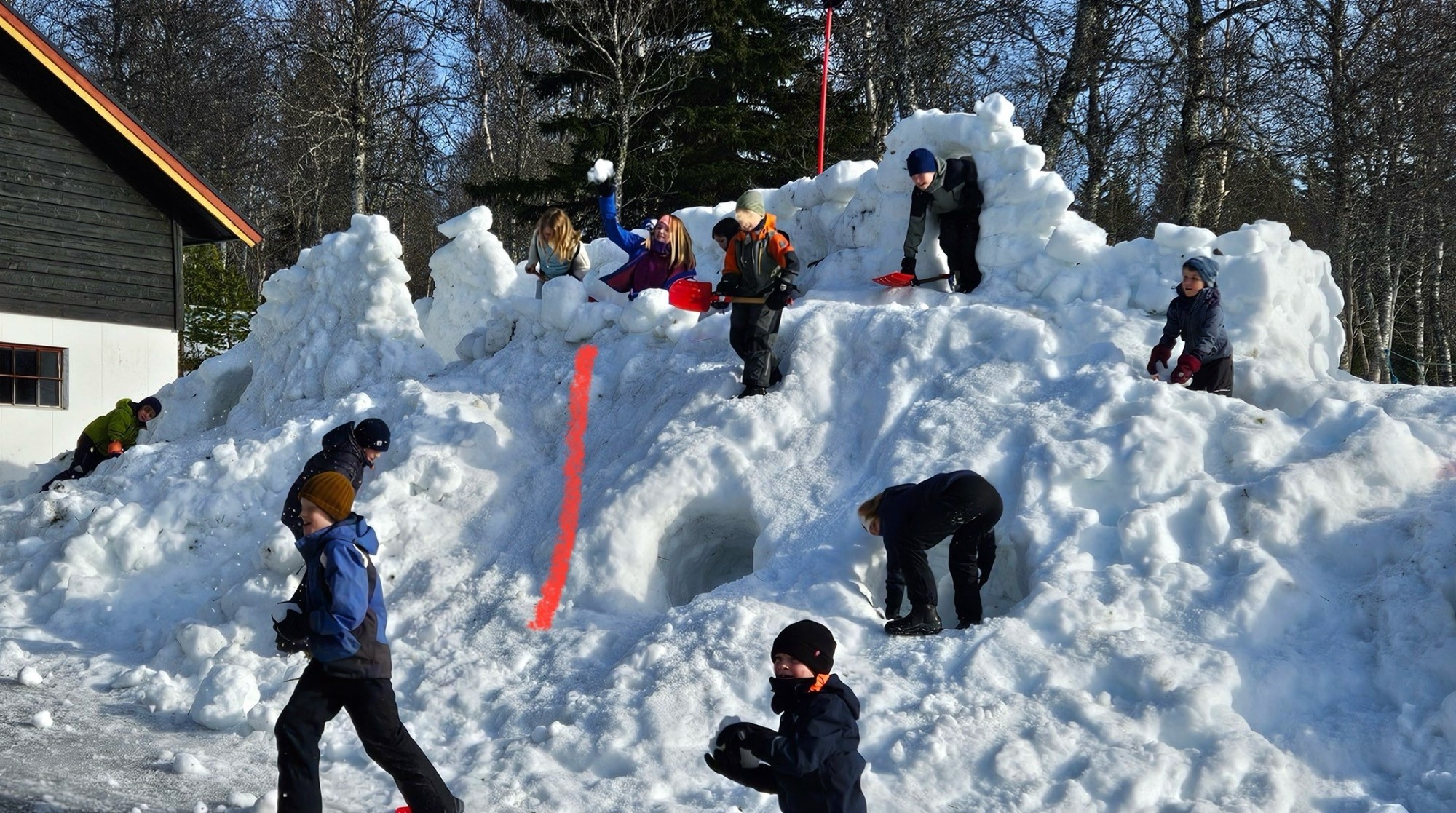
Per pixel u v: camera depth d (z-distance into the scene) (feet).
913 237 27.17
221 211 56.65
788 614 19.01
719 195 90.27
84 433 35.29
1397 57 64.90
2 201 51.55
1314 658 16.81
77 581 25.13
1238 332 23.99
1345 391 21.77
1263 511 18.75
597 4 88.43
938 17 67.62
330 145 114.83
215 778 16.20
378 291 33.06
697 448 22.76
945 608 21.39
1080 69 63.87
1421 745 15.15
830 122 87.51
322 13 107.24
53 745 17.13
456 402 27.55
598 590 21.39
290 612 14.10
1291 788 14.80
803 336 24.80
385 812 15.23
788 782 11.27
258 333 37.17
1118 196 86.17
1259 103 66.90
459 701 18.88
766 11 90.07
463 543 23.86
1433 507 18.37
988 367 23.09
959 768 15.43
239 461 27.48
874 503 19.10
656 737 16.75
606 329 28.68
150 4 119.55
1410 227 69.21
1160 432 20.34
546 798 15.74
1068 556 18.98
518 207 89.92
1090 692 16.72
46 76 52.06
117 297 54.85
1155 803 14.76
